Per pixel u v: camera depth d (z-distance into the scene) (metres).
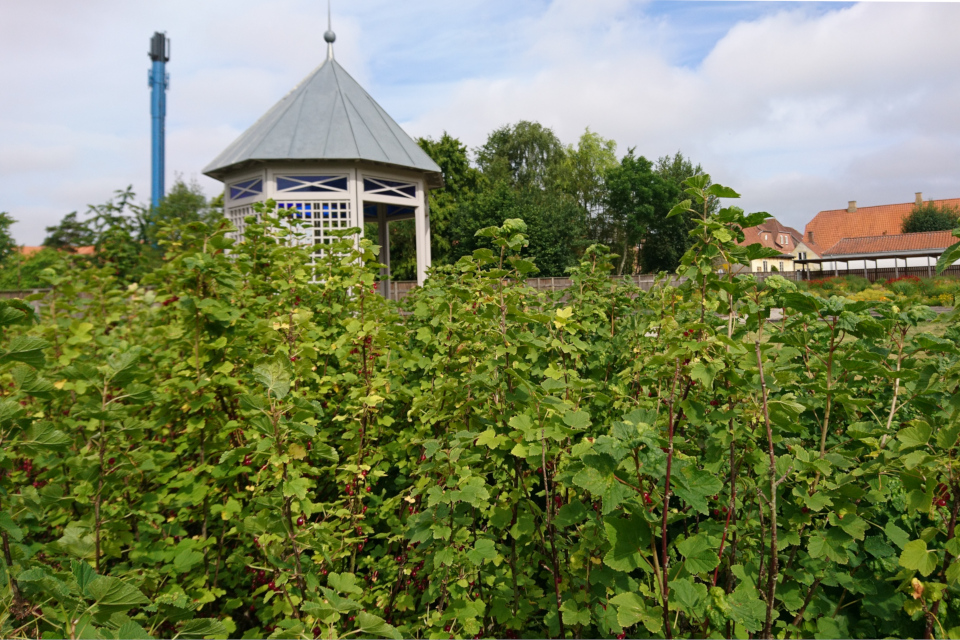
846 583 2.46
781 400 2.43
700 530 2.43
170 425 3.16
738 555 2.54
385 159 12.95
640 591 2.10
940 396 2.76
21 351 2.00
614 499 1.79
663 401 2.51
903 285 3.40
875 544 2.44
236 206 13.12
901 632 2.47
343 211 12.84
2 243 19.08
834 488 2.19
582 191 56.00
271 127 13.17
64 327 3.88
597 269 4.83
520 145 55.88
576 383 2.47
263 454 2.37
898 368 2.94
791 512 2.41
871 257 57.59
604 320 4.41
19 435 2.07
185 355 3.21
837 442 2.98
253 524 2.25
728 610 1.77
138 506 2.63
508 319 3.08
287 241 4.72
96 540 2.34
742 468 2.58
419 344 4.45
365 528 2.92
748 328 2.63
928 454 2.12
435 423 3.18
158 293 3.61
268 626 2.66
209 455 3.05
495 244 3.20
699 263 2.53
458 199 43.94
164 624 2.37
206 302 3.00
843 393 2.42
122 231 9.72
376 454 3.16
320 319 4.25
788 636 2.41
